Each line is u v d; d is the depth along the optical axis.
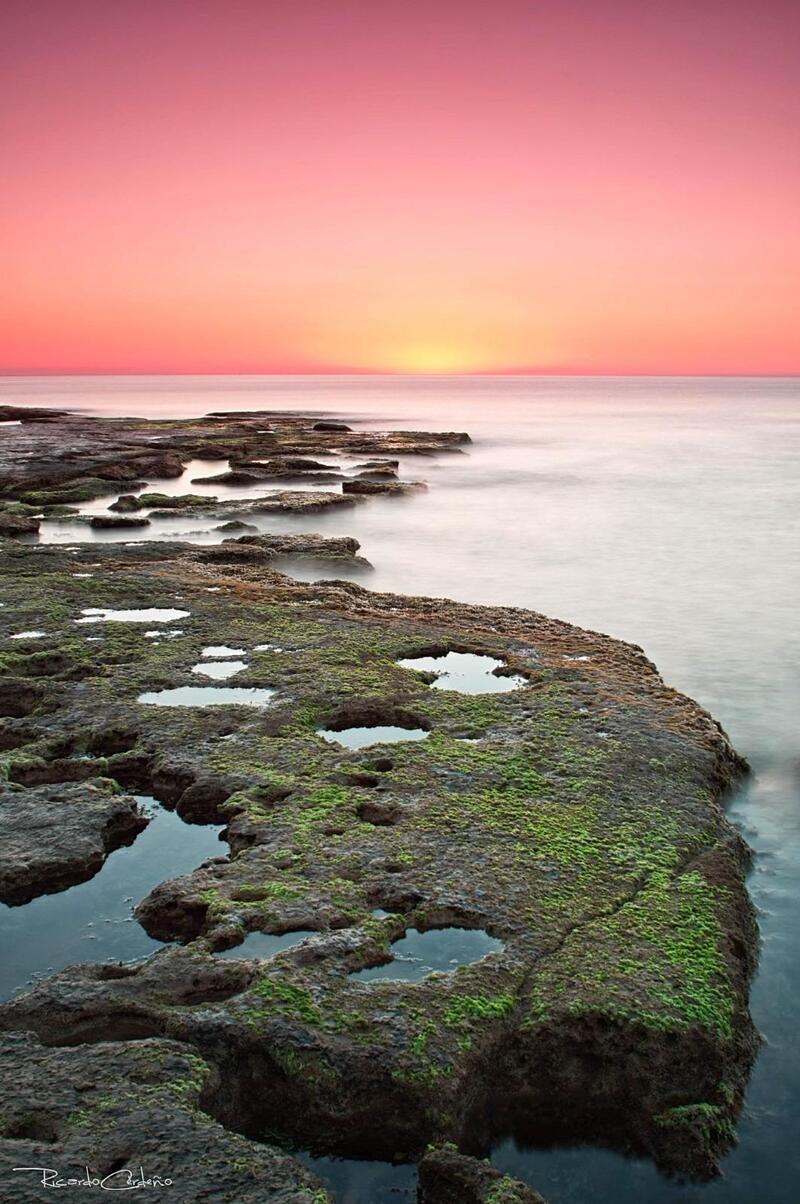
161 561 25.44
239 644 16.70
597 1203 6.81
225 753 12.07
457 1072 6.95
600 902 8.95
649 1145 7.20
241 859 9.59
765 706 16.58
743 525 37.09
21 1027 7.22
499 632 18.34
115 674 15.06
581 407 158.75
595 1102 7.37
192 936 8.74
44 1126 6.13
